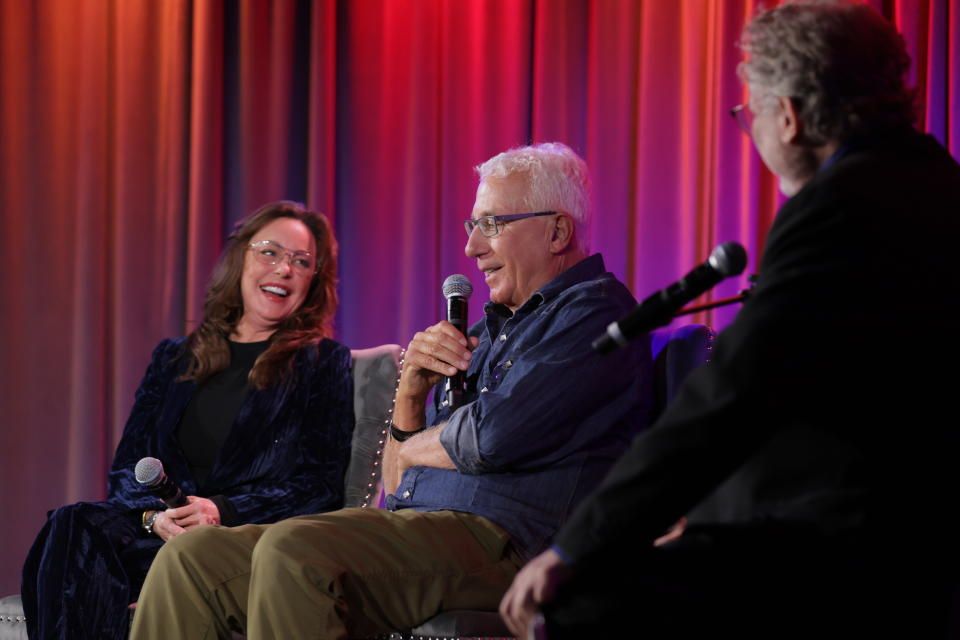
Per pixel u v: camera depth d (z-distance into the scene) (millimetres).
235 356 5402
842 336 2250
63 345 7426
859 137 2531
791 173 2662
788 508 2346
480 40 6758
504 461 3740
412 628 3633
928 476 2301
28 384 7391
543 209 4270
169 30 7316
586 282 4066
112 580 4426
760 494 2402
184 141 7270
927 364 2295
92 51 7383
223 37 7273
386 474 4391
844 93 2529
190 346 5445
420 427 4395
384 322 6941
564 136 6625
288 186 7133
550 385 3750
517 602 2445
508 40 6734
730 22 6199
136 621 3732
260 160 7133
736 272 2578
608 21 6570
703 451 2258
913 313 2289
